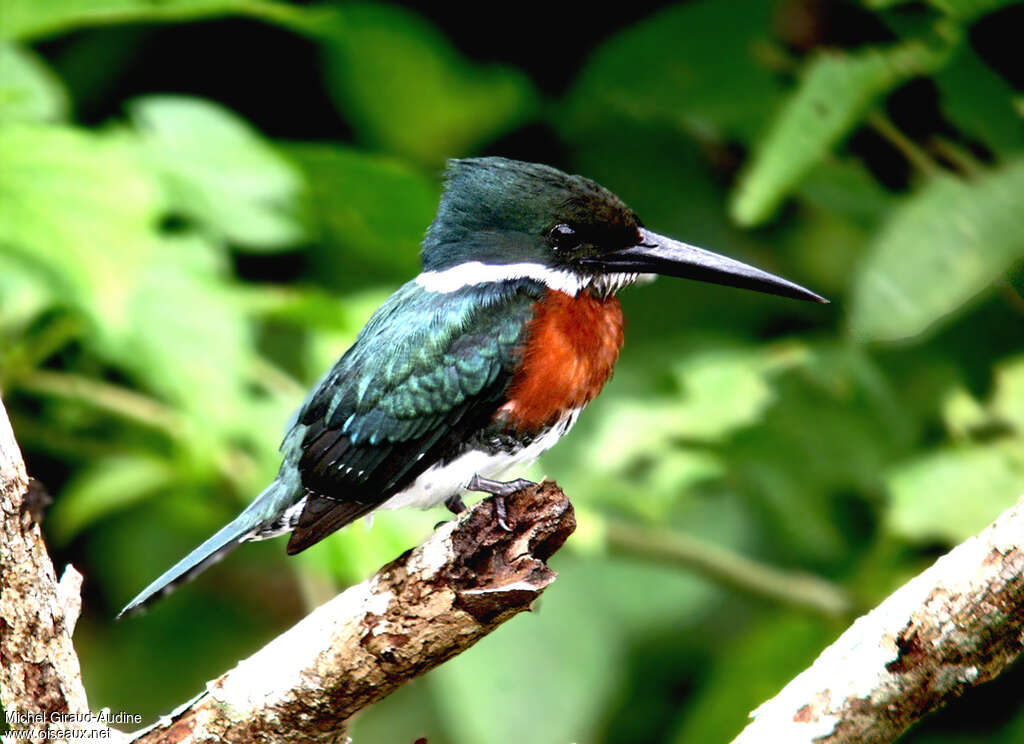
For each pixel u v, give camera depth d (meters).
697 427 10.63
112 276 8.91
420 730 12.40
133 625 12.87
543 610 11.89
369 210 11.28
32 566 6.59
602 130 13.29
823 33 11.73
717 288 12.95
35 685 6.68
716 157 13.15
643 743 12.15
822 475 11.39
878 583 11.34
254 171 10.27
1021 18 9.82
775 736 6.22
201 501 12.02
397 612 6.61
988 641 5.98
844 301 12.15
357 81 13.30
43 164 9.17
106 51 13.03
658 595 12.20
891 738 6.24
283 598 13.14
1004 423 10.49
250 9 10.34
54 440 11.36
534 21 13.21
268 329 12.59
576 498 10.70
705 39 12.12
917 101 10.44
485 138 13.49
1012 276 9.29
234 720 6.90
